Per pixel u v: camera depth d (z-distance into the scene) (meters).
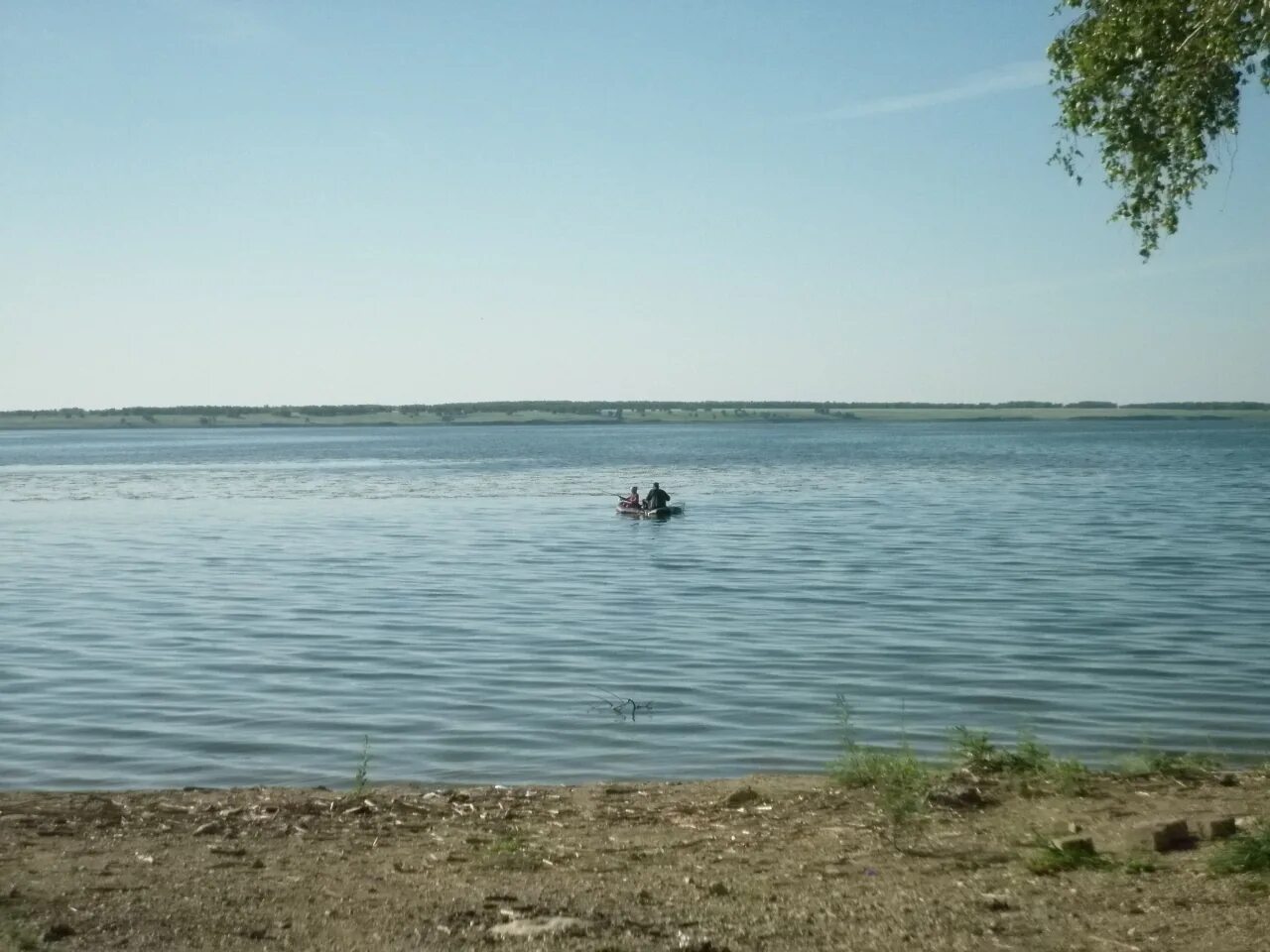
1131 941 7.42
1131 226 12.46
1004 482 78.94
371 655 23.58
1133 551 39.72
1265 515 52.88
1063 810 10.84
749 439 192.50
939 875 9.07
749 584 33.34
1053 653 23.12
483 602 30.70
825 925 7.94
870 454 125.81
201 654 23.92
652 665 22.31
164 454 153.62
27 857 9.84
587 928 7.83
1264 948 7.13
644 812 11.59
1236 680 20.50
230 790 12.92
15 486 86.81
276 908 8.41
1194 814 10.38
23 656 23.73
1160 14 11.43
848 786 12.17
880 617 27.53
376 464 118.25
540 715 18.53
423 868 9.59
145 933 7.84
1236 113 11.74
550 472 98.62
